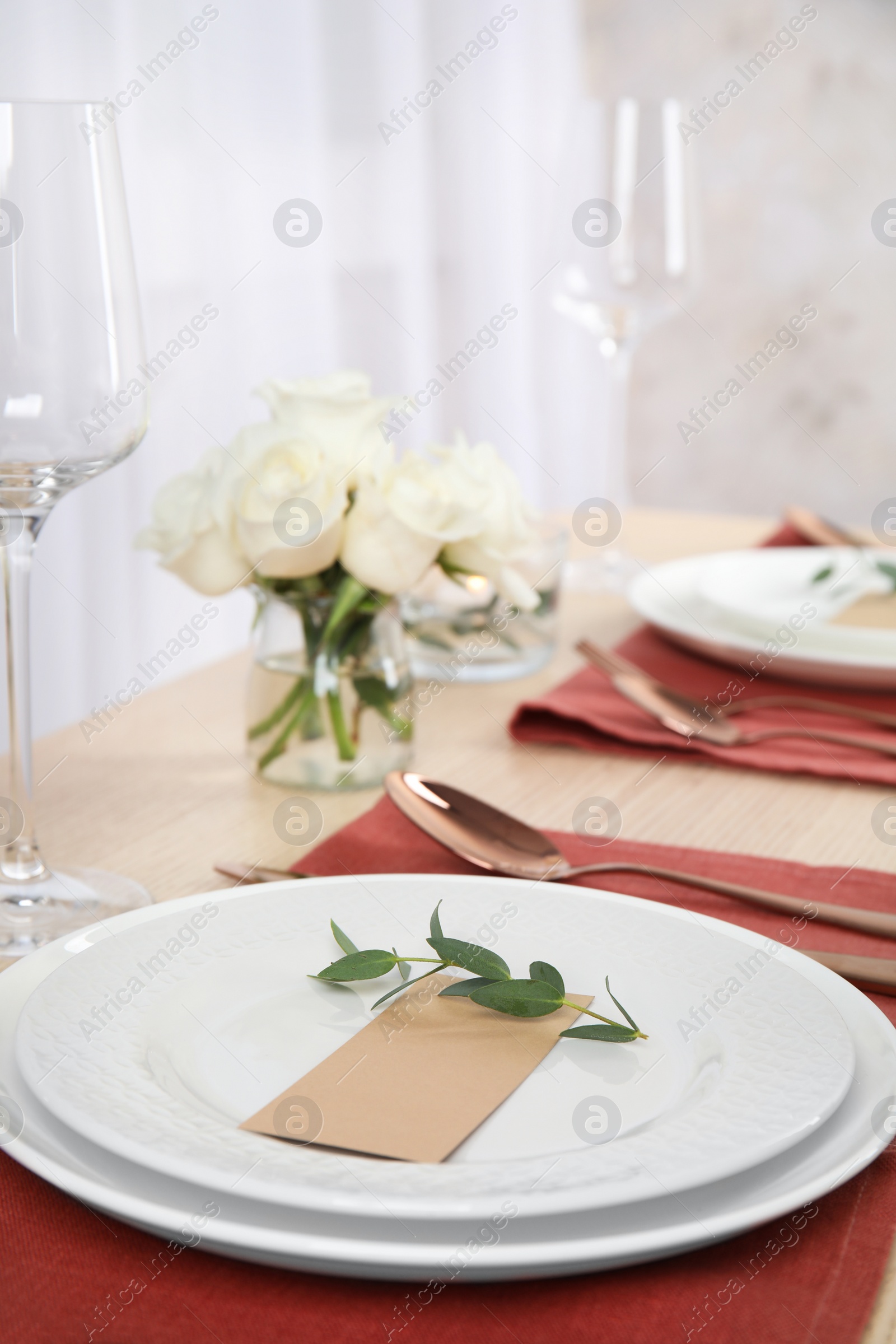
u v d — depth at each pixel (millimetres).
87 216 533
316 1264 323
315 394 709
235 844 680
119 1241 357
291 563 698
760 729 854
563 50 2764
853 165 2672
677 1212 341
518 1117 384
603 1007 451
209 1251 342
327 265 2348
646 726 845
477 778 782
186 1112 370
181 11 1908
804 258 2758
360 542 705
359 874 616
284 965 479
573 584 1272
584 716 828
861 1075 408
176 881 626
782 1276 342
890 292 2713
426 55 2574
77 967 459
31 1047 401
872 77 2605
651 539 1460
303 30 2207
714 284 2836
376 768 770
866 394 2791
